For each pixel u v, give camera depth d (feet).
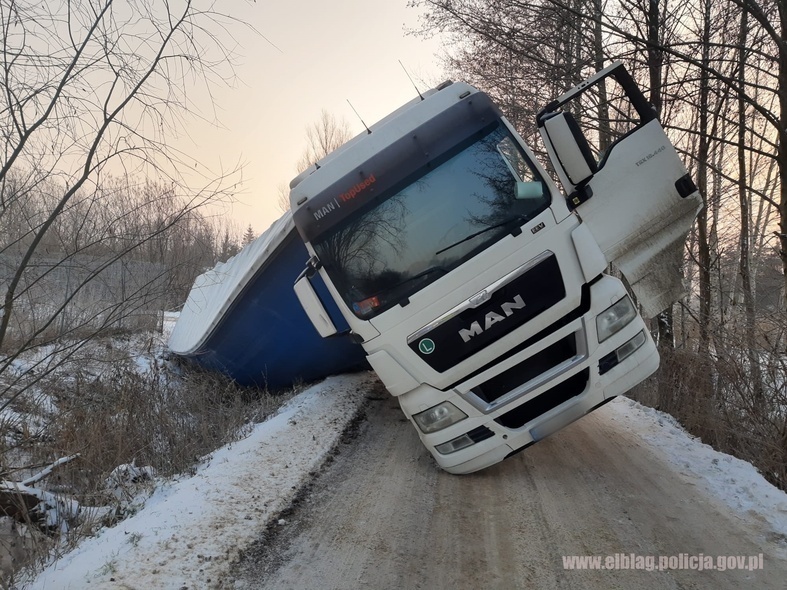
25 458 17.76
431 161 14.69
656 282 16.14
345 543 11.76
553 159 15.40
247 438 19.67
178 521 12.46
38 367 19.39
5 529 12.67
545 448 17.31
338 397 24.45
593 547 11.11
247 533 12.12
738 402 17.74
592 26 29.91
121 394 23.40
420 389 14.40
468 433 14.20
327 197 14.83
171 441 19.72
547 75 34.86
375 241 14.60
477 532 12.05
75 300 18.81
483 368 14.07
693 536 11.33
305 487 14.79
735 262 39.14
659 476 14.56
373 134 15.29
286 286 25.96
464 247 14.15
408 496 14.15
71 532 13.34
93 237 16.42
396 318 14.19
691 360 21.07
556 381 13.88
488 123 14.90
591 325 13.91
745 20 29.25
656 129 16.05
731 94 29.25
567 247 13.97
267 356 28.66
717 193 40.40
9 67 13.74
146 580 10.12
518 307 13.78
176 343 36.45
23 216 15.53
